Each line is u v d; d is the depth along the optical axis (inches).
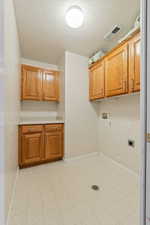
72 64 99.5
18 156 82.7
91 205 51.6
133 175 76.4
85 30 72.8
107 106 102.2
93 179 71.7
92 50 96.1
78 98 102.7
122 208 50.0
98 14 60.8
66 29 72.0
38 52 98.4
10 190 50.5
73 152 100.1
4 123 37.9
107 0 53.3
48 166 89.0
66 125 97.5
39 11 58.8
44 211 48.2
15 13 59.7
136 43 62.4
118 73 74.2
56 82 110.7
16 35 67.1
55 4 55.2
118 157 90.1
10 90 49.3
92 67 101.9
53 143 95.0
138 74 61.4
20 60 93.5
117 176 75.3
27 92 97.5
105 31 73.9
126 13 60.3
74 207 50.4
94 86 99.4
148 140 29.0
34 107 112.7
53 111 120.6
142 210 30.3
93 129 110.7
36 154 88.7
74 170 83.0
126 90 68.6
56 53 100.3
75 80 101.1
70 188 63.1
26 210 48.5
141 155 30.6
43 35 77.3
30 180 70.2
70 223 43.2
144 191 29.9
